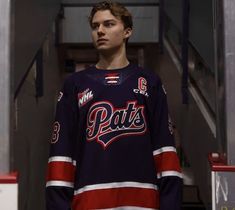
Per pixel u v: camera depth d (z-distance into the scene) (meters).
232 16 1.50
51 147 1.65
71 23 4.28
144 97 1.64
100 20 1.67
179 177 1.63
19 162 2.11
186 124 3.05
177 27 3.34
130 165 1.61
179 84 3.29
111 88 1.64
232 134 1.50
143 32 4.35
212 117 2.41
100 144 1.61
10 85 1.46
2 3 1.45
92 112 1.62
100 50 1.68
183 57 3.00
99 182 1.59
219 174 1.50
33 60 2.23
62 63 4.41
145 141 1.63
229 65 1.50
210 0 2.07
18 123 2.11
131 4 4.32
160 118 1.67
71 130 1.65
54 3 3.28
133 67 1.69
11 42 1.47
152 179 1.63
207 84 2.56
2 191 1.42
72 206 1.61
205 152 2.45
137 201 1.61
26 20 1.99
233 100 1.50
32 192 2.47
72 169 1.63
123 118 1.62
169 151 1.64
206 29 2.20
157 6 4.32
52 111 3.67
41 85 2.81
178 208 1.60
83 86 1.65
